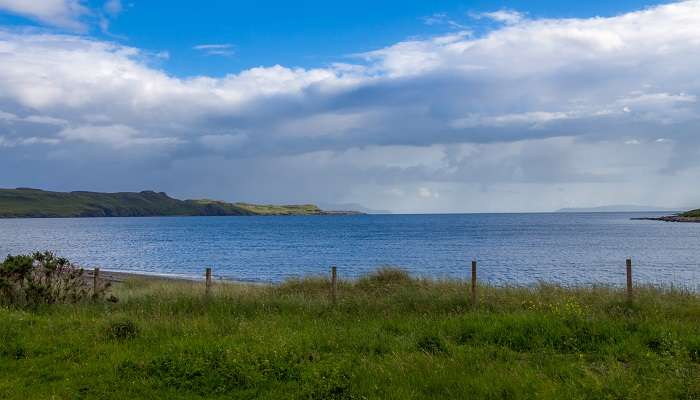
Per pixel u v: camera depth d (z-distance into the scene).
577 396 7.01
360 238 93.69
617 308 12.94
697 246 68.44
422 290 15.80
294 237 99.62
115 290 20.70
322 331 10.96
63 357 9.29
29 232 127.12
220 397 7.46
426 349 9.79
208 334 10.74
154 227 164.38
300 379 7.97
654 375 7.86
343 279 21.03
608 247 67.31
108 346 9.88
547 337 10.16
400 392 7.38
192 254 62.59
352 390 7.49
